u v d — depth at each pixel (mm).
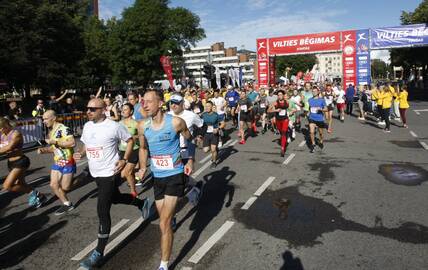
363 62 27125
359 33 26922
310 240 4727
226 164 9188
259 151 10750
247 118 12188
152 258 4367
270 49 29500
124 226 5328
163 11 53312
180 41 60844
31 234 5168
